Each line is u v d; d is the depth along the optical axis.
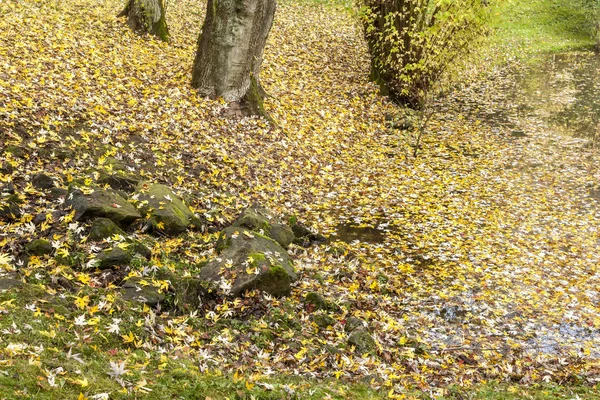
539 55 29.83
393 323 8.77
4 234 8.20
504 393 7.16
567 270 11.22
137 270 8.17
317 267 10.22
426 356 8.12
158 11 21.20
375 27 21.69
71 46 16.92
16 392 4.75
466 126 20.14
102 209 9.05
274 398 5.97
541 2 36.09
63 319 6.47
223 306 7.99
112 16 21.94
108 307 6.99
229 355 6.97
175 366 6.16
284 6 31.92
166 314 7.45
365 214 13.28
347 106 20.16
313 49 25.31
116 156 12.06
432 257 11.48
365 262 10.90
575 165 17.02
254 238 9.43
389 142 18.30
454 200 14.34
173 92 15.77
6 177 9.64
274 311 8.20
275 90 19.17
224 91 16.16
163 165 12.58
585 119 21.16
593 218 13.59
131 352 6.33
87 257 8.09
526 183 15.66
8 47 15.12
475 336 8.94
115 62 16.77
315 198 13.84
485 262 11.37
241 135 15.17
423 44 19.33
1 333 5.70
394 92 21.45
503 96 23.72
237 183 13.09
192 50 20.84
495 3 17.89
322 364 7.21
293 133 16.67
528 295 10.25
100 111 13.42
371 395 6.52
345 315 8.75
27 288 6.88
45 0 21.48
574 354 8.58
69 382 5.17
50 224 8.73
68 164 10.96
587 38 32.62
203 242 9.84
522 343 8.85
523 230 12.86
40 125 11.73
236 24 15.84
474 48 19.09
